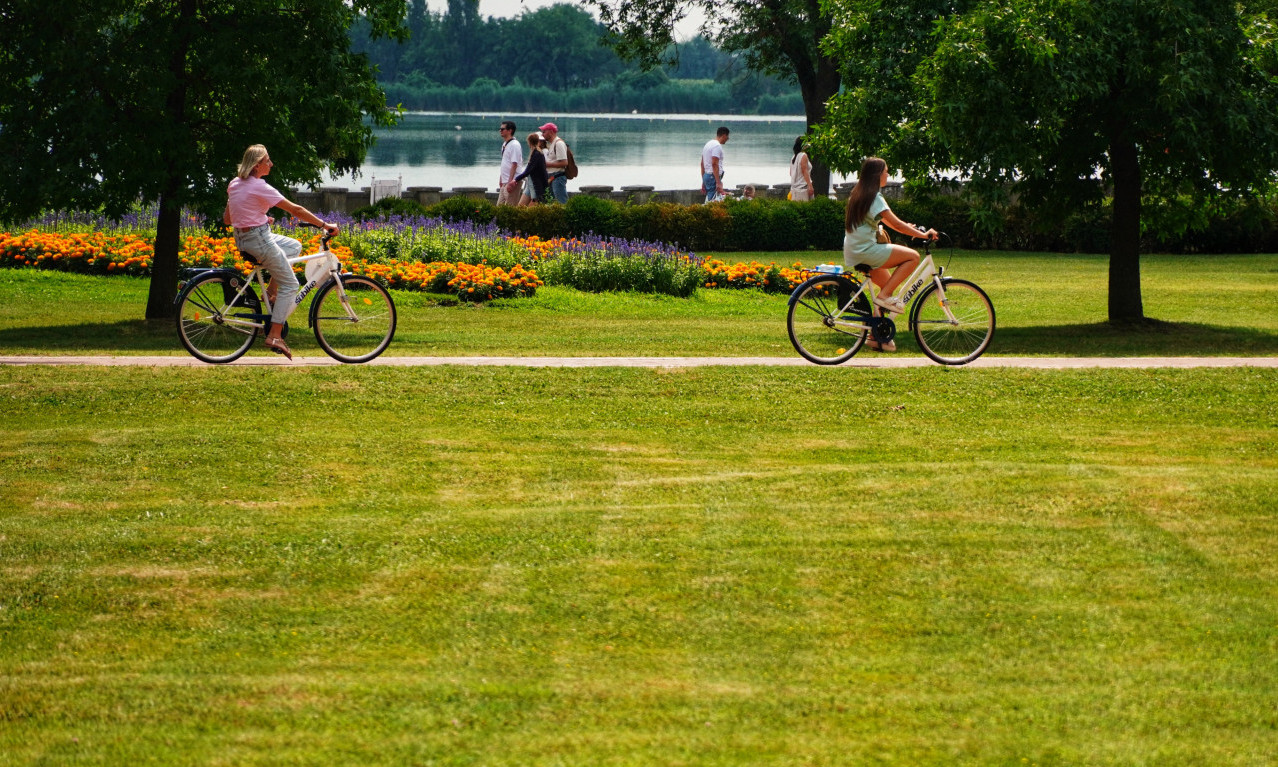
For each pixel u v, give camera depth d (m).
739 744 6.58
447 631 8.05
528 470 11.80
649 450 12.65
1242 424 13.99
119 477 11.42
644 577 8.88
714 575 8.89
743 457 12.41
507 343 19.95
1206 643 7.73
